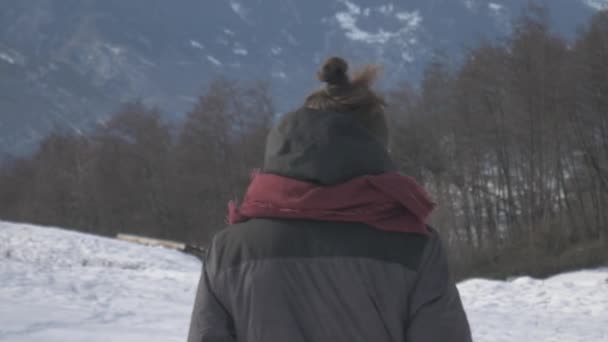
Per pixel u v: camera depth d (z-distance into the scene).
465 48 63.00
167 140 75.81
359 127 2.00
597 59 53.03
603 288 18.61
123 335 7.41
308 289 1.95
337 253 1.93
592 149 54.50
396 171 2.04
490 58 59.69
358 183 1.95
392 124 57.66
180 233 68.12
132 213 71.81
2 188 87.44
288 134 2.00
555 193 57.66
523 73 56.34
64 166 77.44
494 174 61.78
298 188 1.97
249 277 1.97
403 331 1.96
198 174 69.19
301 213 1.96
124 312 9.20
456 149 59.47
